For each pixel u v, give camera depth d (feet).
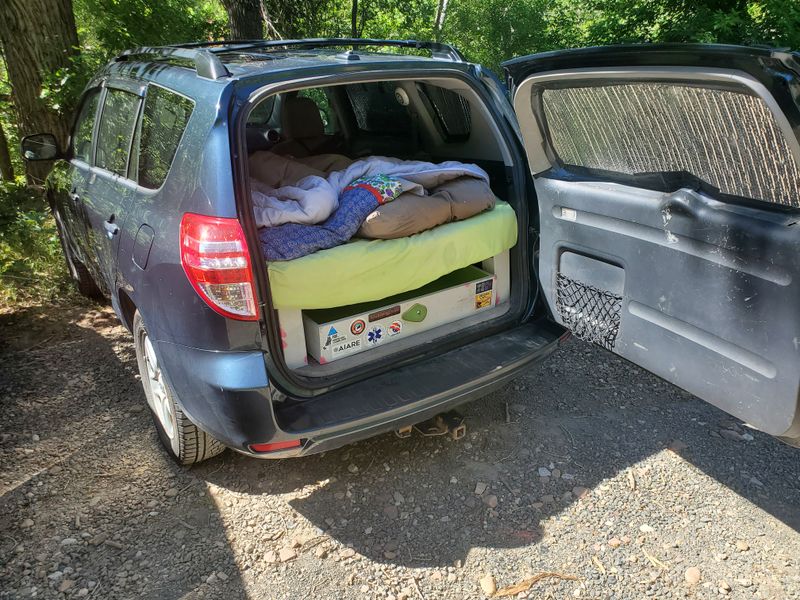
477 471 9.12
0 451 9.57
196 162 7.23
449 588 7.28
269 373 7.33
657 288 7.98
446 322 9.36
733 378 7.20
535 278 9.92
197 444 8.68
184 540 7.95
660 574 7.38
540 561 7.61
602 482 8.84
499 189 10.54
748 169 6.73
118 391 11.22
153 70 9.37
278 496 8.69
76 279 14.61
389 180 8.67
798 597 7.03
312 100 12.73
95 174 10.87
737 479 8.80
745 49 5.82
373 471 9.14
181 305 7.39
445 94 11.09
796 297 6.24
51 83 17.11
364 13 30.37
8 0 16.90
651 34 24.70
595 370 11.59
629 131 8.03
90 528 8.11
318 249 7.91
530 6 30.53
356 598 7.14
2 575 7.38
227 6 23.79
